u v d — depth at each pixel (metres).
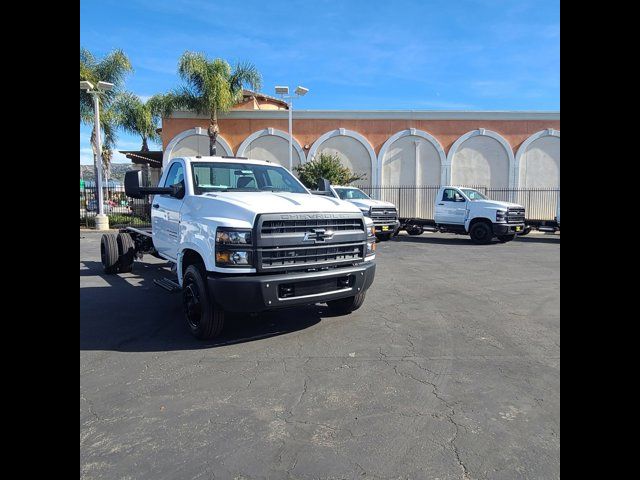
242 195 5.35
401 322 5.92
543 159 25.39
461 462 2.82
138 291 7.93
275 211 4.75
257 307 4.58
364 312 6.43
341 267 5.22
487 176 25.69
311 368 4.35
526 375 4.16
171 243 6.23
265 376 4.16
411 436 3.13
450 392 3.81
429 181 25.70
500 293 7.81
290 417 3.40
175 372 4.25
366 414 3.44
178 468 2.76
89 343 5.09
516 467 2.76
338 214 5.18
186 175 6.00
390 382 4.02
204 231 4.91
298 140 25.62
